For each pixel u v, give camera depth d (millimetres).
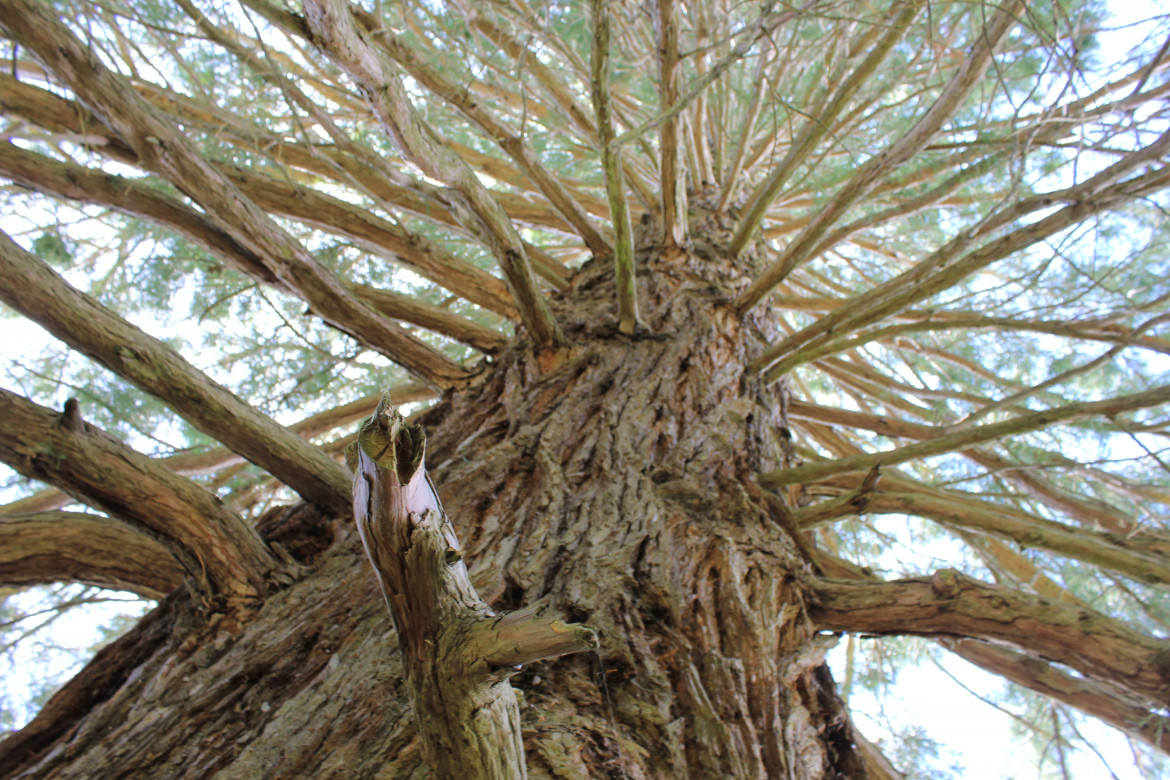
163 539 1826
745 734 1559
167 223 2592
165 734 1479
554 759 1335
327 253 3928
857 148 3613
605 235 4113
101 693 1789
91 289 3625
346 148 2201
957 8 3598
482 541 1924
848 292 5105
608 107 2166
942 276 2631
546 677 1553
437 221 3418
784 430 3072
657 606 1783
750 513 2258
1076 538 2217
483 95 4047
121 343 1896
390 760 1315
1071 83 2264
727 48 3709
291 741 1403
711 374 2920
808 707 1822
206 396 1997
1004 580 3781
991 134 3049
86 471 1729
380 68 1753
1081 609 1979
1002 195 3492
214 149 2992
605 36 2035
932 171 3787
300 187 3082
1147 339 2607
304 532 2121
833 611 2088
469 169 2229
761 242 4391
